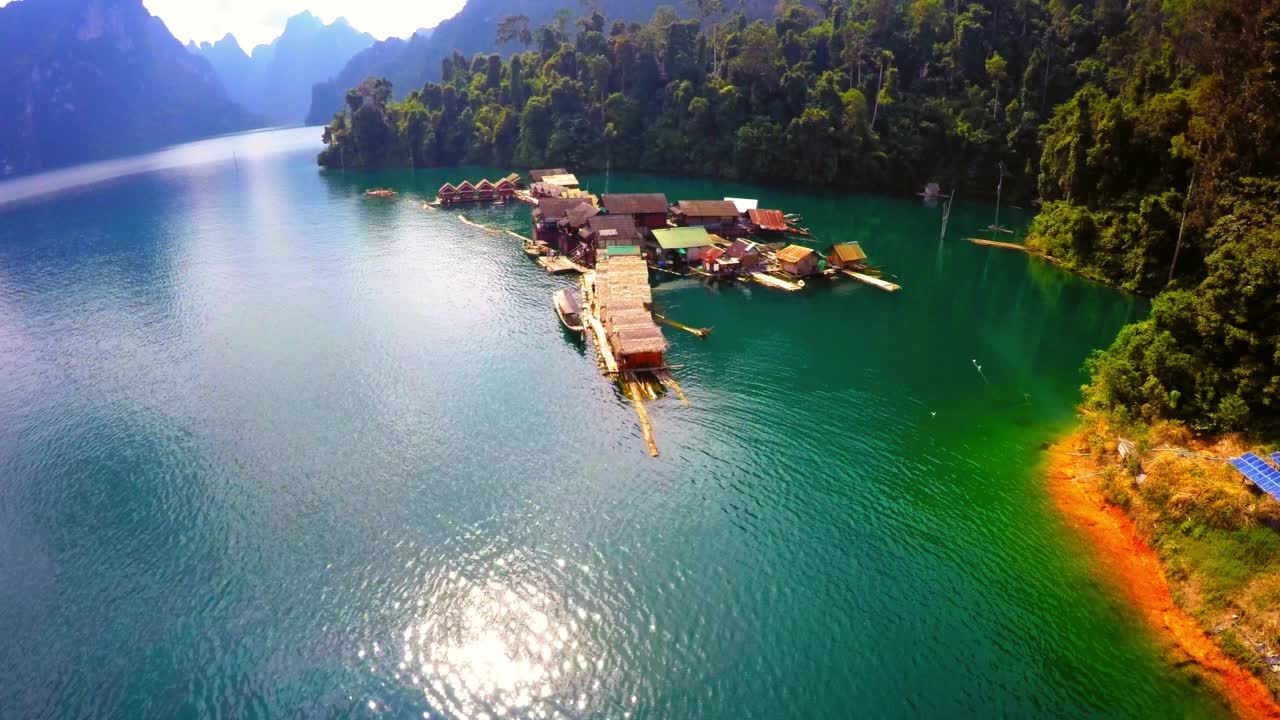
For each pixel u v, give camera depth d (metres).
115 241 128.75
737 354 73.75
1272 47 78.62
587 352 74.38
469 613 41.56
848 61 174.88
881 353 74.62
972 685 37.00
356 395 66.00
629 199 114.00
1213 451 50.78
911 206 147.88
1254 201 77.88
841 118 162.12
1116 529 47.41
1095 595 42.19
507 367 71.06
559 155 196.00
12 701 36.62
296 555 45.97
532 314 85.50
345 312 87.25
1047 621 40.59
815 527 48.16
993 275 101.25
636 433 59.12
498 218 140.50
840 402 64.25
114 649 39.50
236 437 59.38
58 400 66.19
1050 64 153.50
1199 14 96.25
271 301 91.81
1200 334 56.75
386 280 99.81
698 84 196.25
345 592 43.06
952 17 178.25
